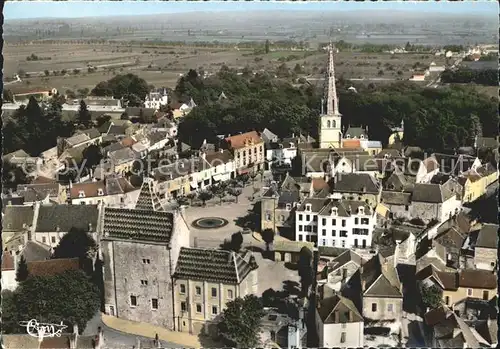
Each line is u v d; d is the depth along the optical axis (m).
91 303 128.88
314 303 133.25
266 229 188.12
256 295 134.00
